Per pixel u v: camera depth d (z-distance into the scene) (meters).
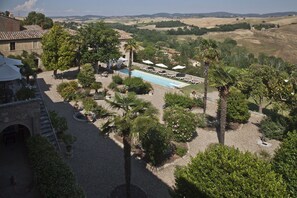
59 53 47.69
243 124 34.28
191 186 15.37
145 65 68.31
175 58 76.25
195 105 39.91
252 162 14.91
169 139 24.25
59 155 18.19
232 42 144.12
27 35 54.19
